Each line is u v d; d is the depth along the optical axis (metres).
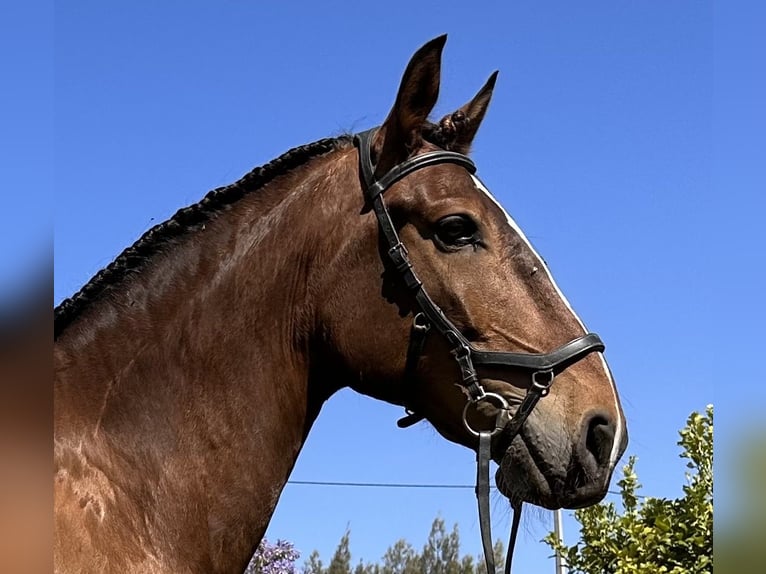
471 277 2.81
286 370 2.85
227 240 2.89
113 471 2.52
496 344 2.78
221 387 2.74
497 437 2.77
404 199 2.88
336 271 2.89
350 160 3.02
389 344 2.84
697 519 7.00
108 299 2.76
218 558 2.64
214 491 2.66
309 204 2.96
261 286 2.86
